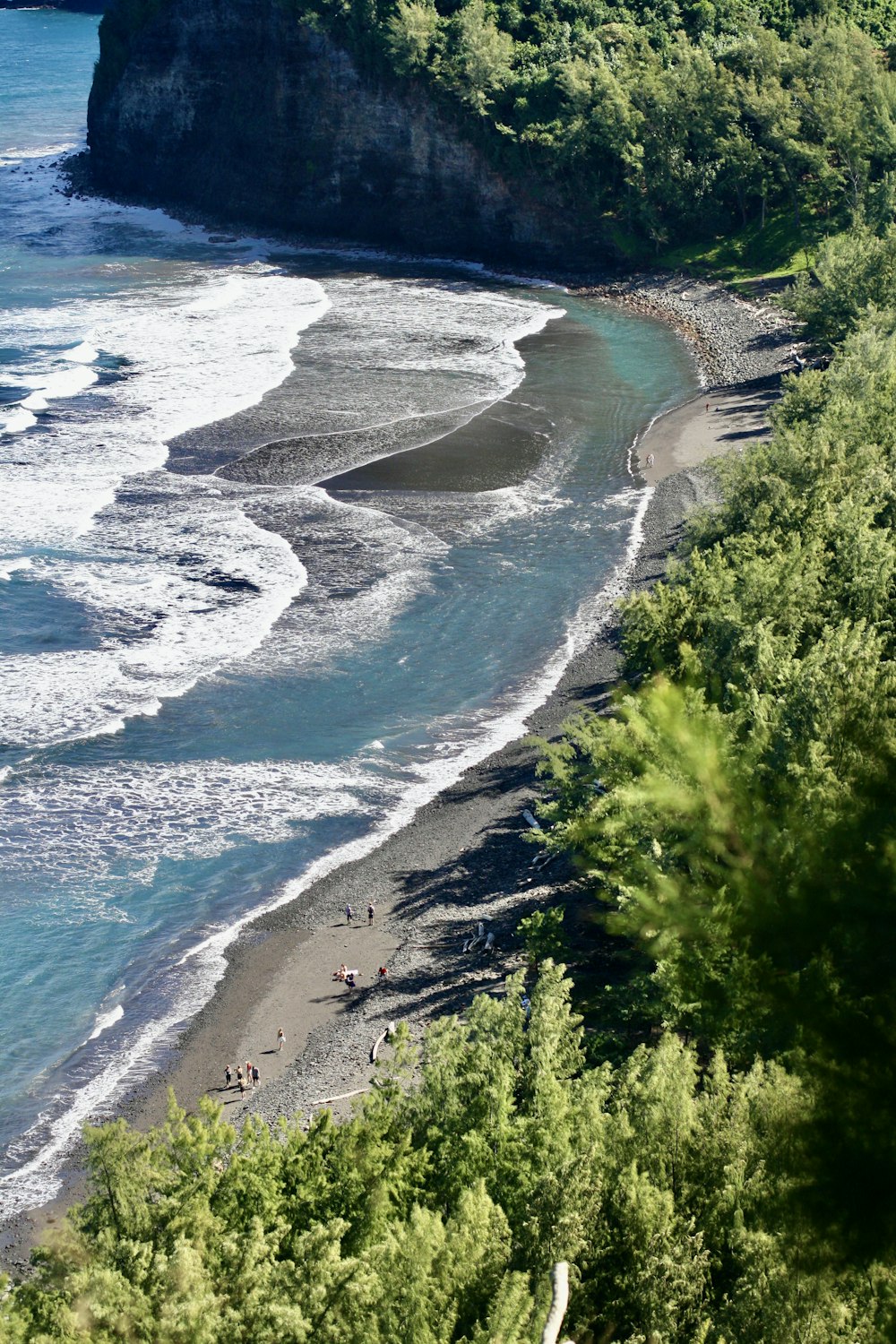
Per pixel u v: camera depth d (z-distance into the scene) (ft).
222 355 342.44
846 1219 20.08
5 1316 74.49
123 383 320.09
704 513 187.11
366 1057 129.39
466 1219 71.92
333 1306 69.87
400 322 370.53
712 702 92.94
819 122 375.86
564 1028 96.17
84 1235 80.33
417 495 259.39
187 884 157.58
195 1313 68.44
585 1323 65.51
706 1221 71.41
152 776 176.14
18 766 176.86
